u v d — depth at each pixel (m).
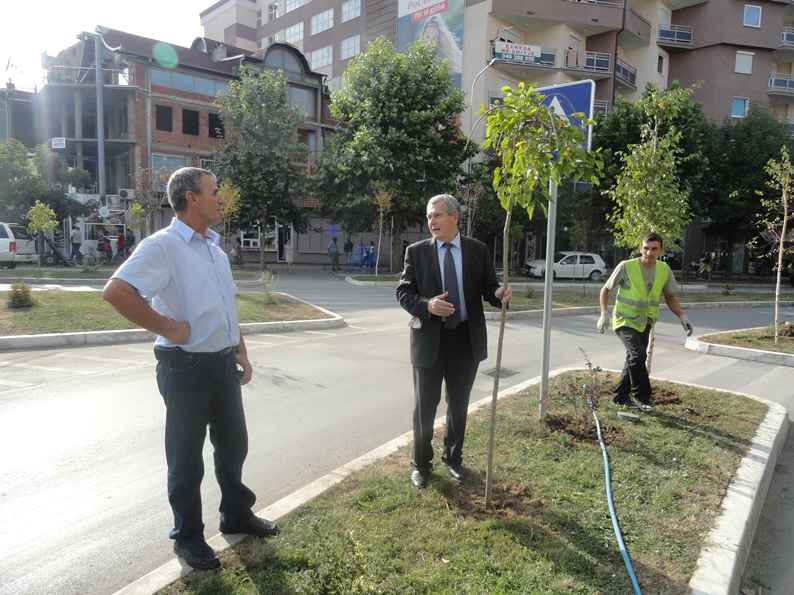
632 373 5.58
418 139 24.98
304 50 49.06
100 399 6.04
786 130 31.91
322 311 12.94
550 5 32.47
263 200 26.47
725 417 5.36
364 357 8.63
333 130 37.16
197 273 2.79
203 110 31.56
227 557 2.87
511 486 3.71
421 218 26.84
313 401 6.20
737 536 3.15
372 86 25.09
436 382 3.73
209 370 2.84
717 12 37.34
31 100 33.00
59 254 25.03
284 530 3.14
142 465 4.37
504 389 6.80
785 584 3.12
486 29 32.50
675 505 3.52
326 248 37.78
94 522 3.48
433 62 26.31
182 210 2.83
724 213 30.80
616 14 33.25
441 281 3.66
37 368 7.42
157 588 2.60
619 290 5.80
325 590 2.49
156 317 2.57
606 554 2.96
